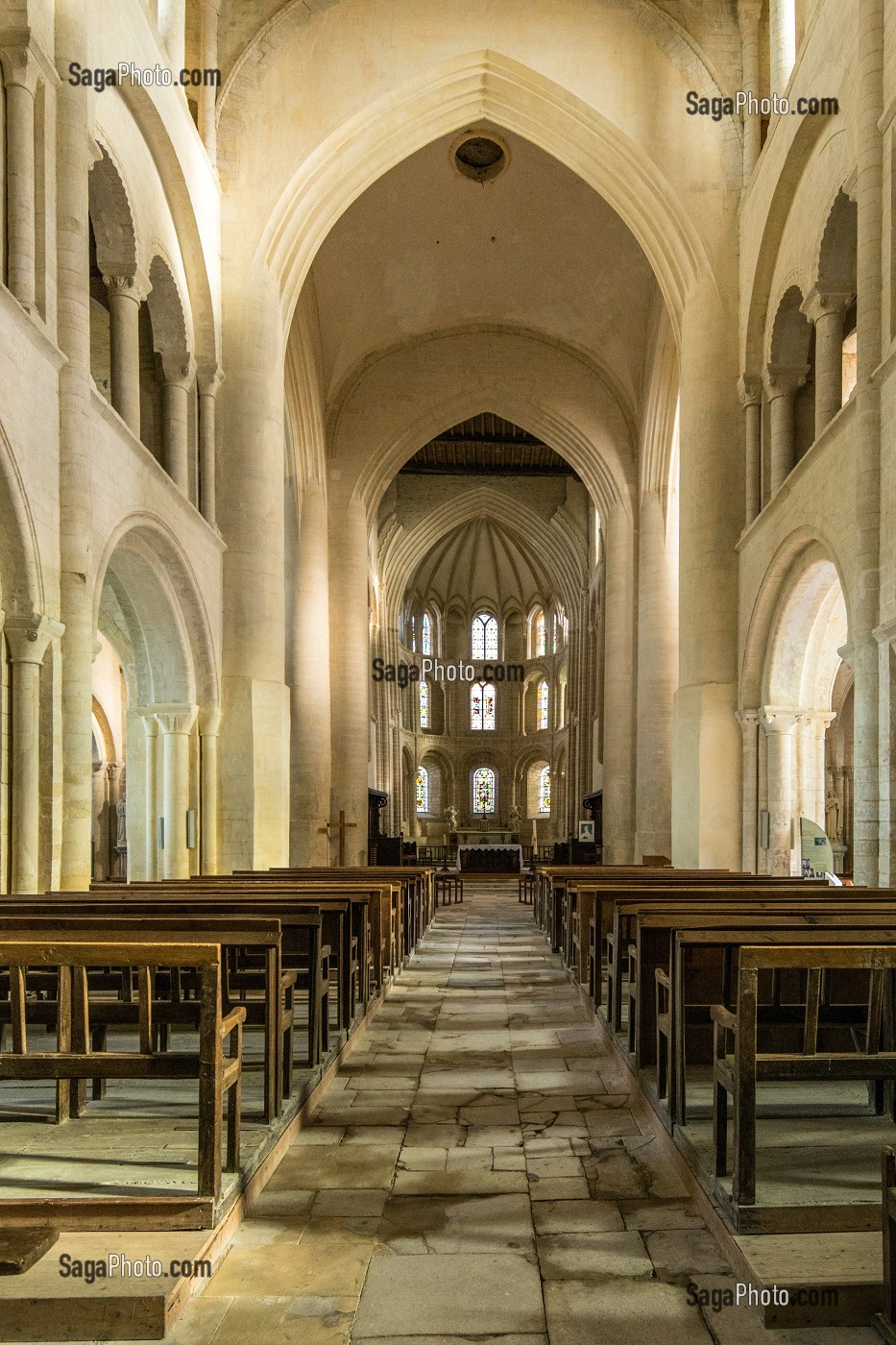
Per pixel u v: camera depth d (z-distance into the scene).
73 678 10.31
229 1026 4.47
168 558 14.69
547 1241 4.35
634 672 27.61
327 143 17.81
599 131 18.14
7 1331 3.53
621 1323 3.66
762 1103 5.73
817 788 16.72
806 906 6.71
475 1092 6.75
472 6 17.98
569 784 40.59
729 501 17.59
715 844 17.03
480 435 35.66
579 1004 10.16
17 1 9.73
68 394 10.41
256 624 17.14
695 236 17.84
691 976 6.51
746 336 17.12
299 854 25.94
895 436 10.84
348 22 18.00
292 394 25.56
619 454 27.77
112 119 12.68
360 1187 4.98
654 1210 4.69
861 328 11.48
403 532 40.56
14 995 4.80
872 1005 4.36
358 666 27.84
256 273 17.50
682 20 17.83
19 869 9.66
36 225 10.14
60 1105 5.32
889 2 11.21
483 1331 3.62
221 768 16.64
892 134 11.12
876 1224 4.08
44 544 9.98
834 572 15.08
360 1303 3.81
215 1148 4.18
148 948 4.22
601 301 26.17
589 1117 6.16
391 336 27.39
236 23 17.69
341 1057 7.52
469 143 22.62
